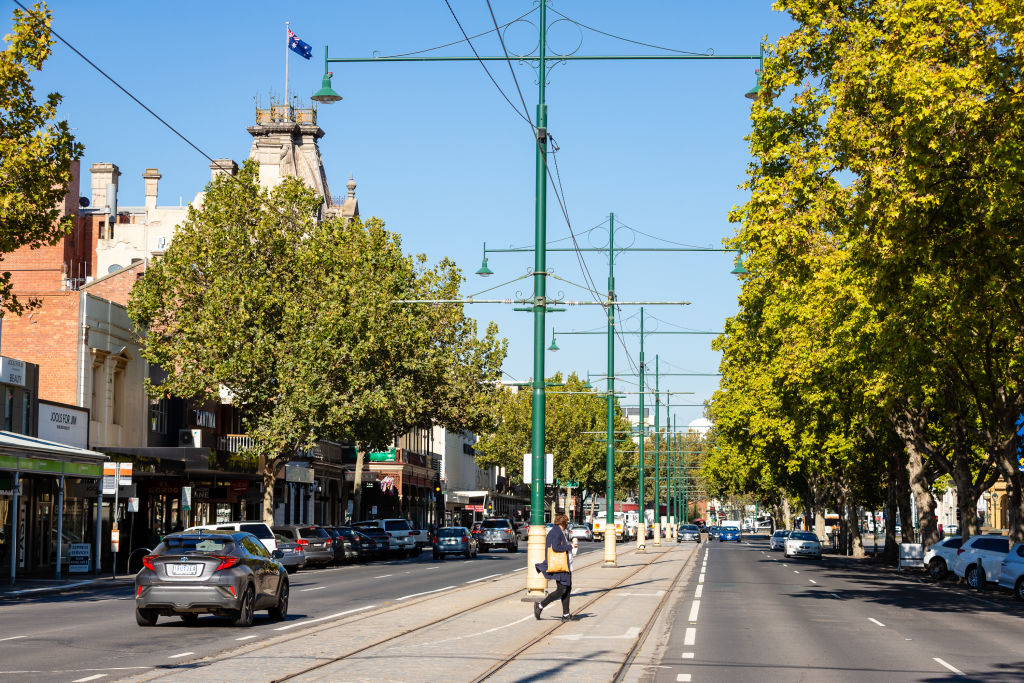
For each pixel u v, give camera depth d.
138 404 50.50
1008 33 20.59
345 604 26.27
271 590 21.58
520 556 64.38
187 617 21.48
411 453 93.12
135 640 18.05
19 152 25.89
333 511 81.00
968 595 32.81
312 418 47.19
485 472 139.88
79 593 30.94
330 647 16.77
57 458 34.19
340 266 51.34
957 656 16.88
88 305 45.75
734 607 26.14
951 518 105.94
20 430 39.78
